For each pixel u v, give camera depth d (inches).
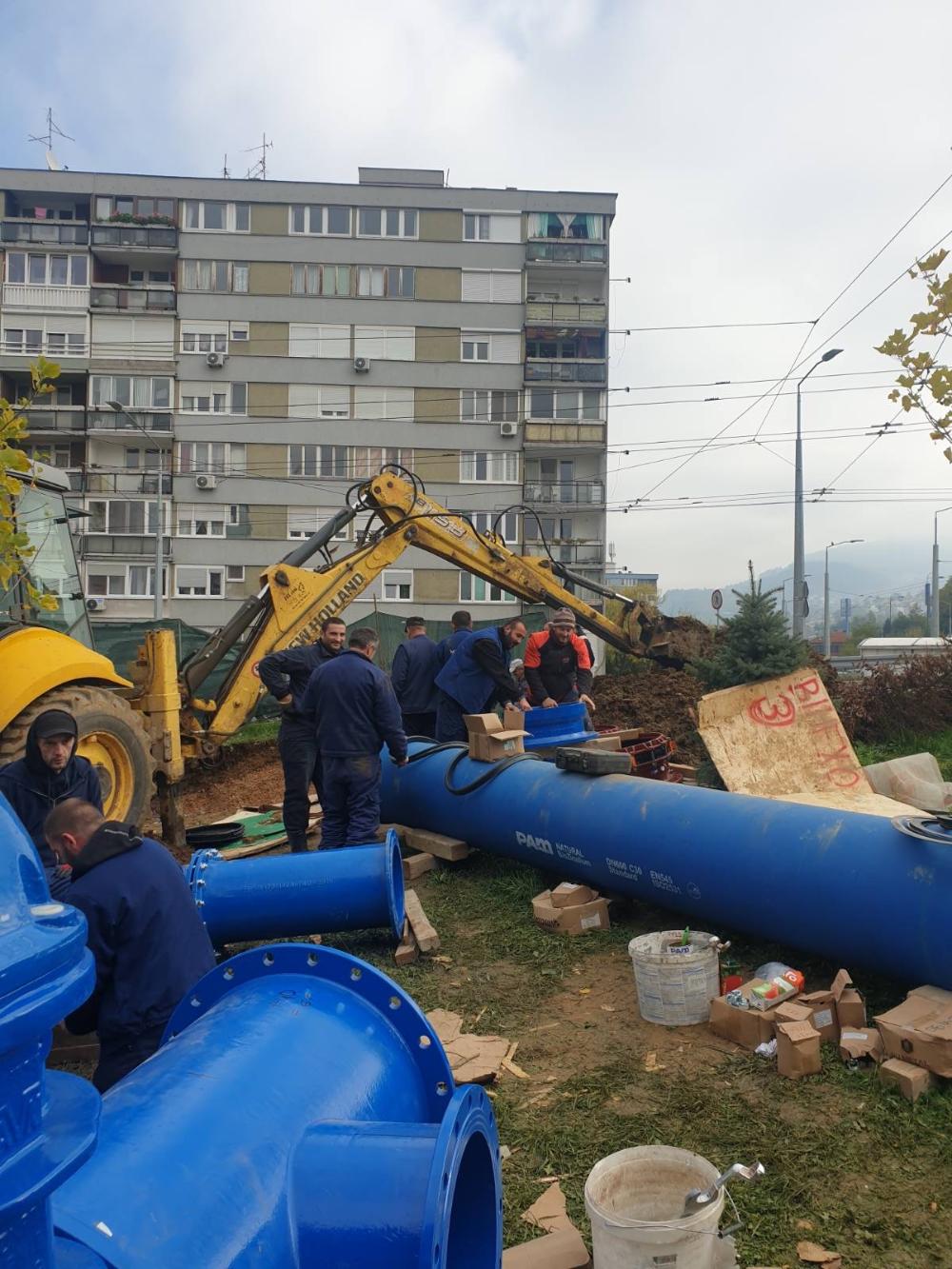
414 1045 95.9
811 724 319.9
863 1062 150.3
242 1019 92.4
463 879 269.9
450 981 199.8
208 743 354.0
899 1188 120.6
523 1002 186.2
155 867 133.2
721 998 166.7
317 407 1665.8
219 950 220.4
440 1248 67.4
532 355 1713.8
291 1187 73.7
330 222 1665.8
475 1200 84.2
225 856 293.3
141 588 1636.3
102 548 1624.0
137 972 128.8
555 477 1710.1
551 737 307.0
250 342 1657.2
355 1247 70.1
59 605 335.9
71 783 194.2
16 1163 41.4
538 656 346.0
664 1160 106.8
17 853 46.1
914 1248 110.0
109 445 1649.9
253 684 361.4
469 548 438.0
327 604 379.2
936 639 991.0
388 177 1780.3
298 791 283.4
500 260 1683.1
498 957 210.7
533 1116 144.3
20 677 264.8
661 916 227.6
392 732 258.2
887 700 458.9
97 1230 61.2
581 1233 115.2
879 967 167.0
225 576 1644.9
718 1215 98.7
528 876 259.9
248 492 1651.1
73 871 132.5
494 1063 158.4
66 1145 45.6
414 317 1673.2
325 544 400.2
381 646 840.9
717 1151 131.0
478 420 1680.6
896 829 167.5
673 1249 94.8
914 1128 131.9
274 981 101.3
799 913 175.9
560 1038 170.2
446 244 1675.7
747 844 186.9
